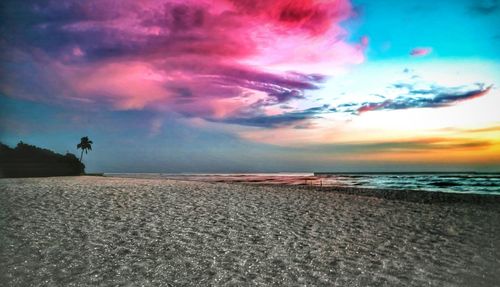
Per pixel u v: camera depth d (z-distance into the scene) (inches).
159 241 398.0
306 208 633.6
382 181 2800.2
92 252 353.7
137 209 569.3
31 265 313.6
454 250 393.4
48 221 467.8
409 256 369.1
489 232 481.1
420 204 723.4
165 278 295.4
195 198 703.7
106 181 1087.0
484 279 302.7
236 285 284.0
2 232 408.8
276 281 294.2
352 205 683.4
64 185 884.6
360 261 350.0
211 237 421.7
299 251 378.6
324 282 293.7
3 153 1919.3
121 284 280.4
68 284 276.5
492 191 1545.3
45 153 2143.2
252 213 571.2
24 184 904.9
